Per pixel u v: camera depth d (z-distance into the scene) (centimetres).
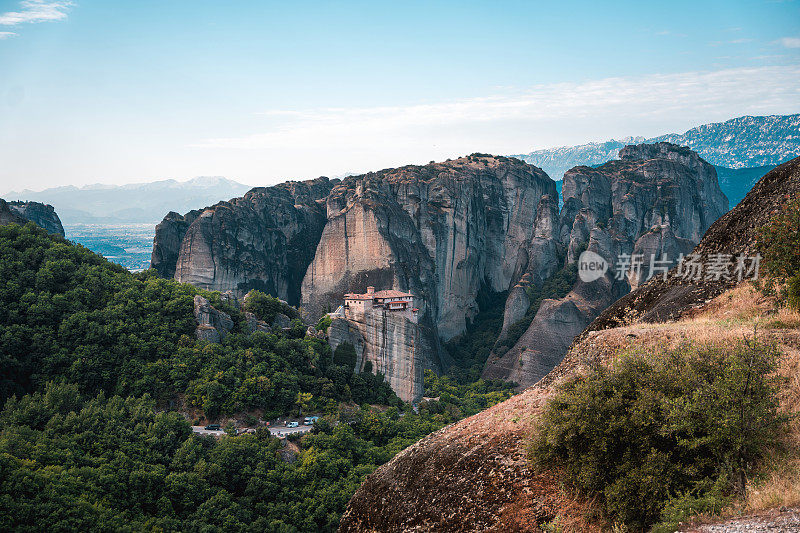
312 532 7625
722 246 3416
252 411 10506
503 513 1938
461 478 2141
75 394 8888
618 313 3628
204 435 9050
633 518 1705
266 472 8325
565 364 2636
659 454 1714
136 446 7881
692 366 1861
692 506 1573
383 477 2461
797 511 1409
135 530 6350
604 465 1812
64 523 5872
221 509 7388
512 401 2547
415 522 2144
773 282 2688
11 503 5794
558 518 1820
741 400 1661
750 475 1630
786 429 1719
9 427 7575
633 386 1888
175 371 10331
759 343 1784
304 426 10475
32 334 10238
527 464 2031
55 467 6731
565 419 1927
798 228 2612
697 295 3177
